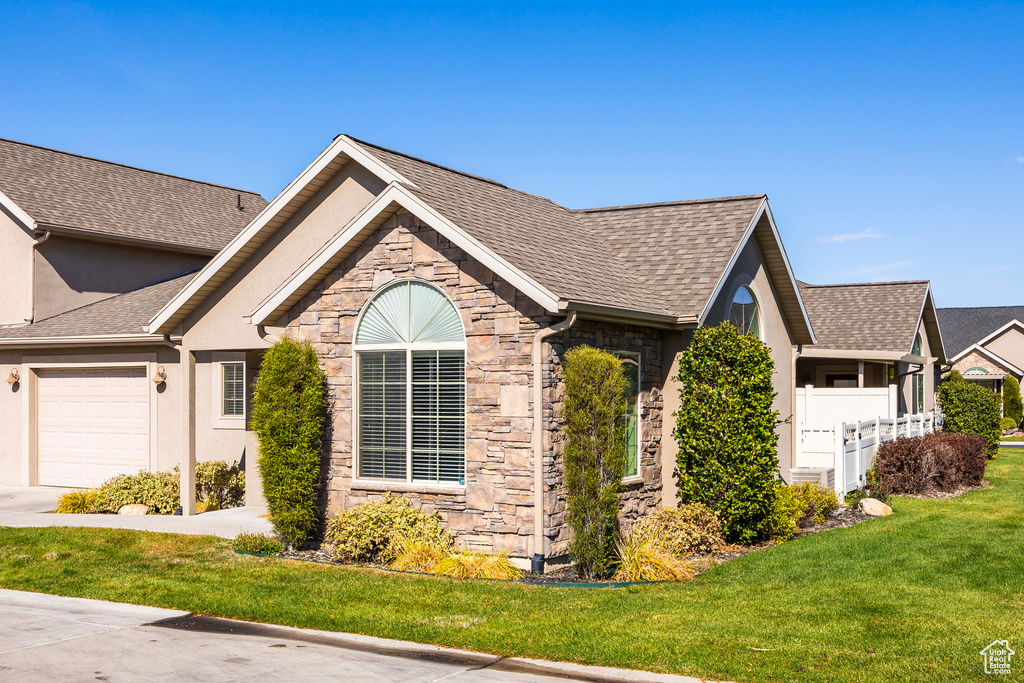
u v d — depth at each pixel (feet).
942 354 107.55
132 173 89.10
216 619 32.30
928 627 29.84
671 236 57.06
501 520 41.24
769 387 47.42
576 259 48.70
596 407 39.73
